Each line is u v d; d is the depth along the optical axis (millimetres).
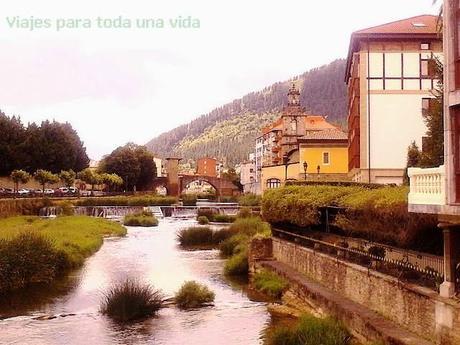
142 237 64750
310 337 19328
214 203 120625
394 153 49031
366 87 49281
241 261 38344
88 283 34656
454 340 16094
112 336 23016
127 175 136250
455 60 15945
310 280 28531
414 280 19078
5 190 96062
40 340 22516
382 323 19312
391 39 49031
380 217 22750
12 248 33625
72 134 121062
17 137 106688
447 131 16094
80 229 61469
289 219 34125
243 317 25953
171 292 31391
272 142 145375
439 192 16453
